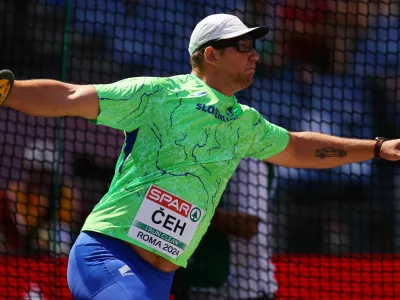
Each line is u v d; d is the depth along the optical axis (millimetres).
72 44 38281
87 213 32500
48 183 32531
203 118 14727
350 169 33906
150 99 14555
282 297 26641
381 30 39094
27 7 39531
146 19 35406
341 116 34562
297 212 35250
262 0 38062
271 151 16734
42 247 30938
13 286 26734
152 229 14539
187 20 38125
